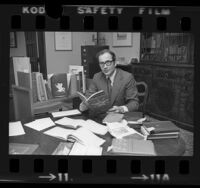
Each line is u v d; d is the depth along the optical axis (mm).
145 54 3045
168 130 1113
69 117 1458
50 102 1792
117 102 1753
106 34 3506
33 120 1427
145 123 1246
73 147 990
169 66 2654
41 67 3070
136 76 3113
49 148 988
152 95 2881
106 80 1812
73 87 2090
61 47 3133
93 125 1285
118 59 3375
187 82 2459
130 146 972
